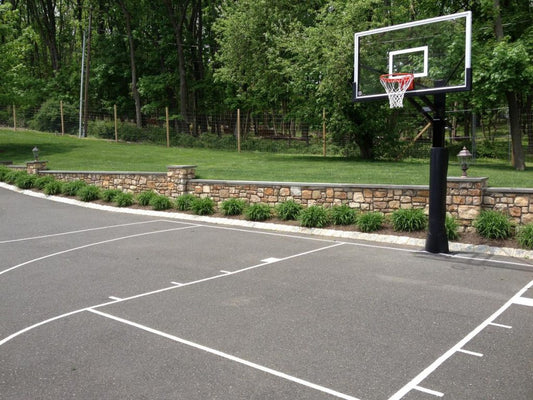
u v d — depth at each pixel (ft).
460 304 22.57
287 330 19.62
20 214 50.24
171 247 35.50
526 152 93.91
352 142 89.40
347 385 15.12
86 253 33.81
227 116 134.72
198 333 19.39
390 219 39.34
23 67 87.45
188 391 14.84
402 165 65.36
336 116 75.31
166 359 17.07
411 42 33.24
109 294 24.62
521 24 68.39
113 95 136.36
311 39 71.61
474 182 36.22
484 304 22.54
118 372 16.14
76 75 133.28
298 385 15.15
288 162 72.54
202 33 133.80
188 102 132.98
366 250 34.14
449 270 28.63
